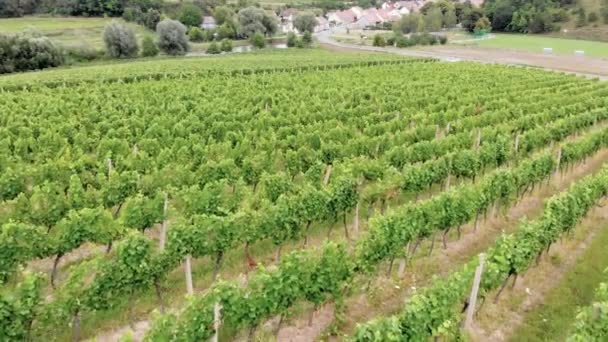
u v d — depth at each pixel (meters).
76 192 14.09
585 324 8.54
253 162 17.38
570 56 80.56
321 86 38.62
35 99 29.34
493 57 79.00
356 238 14.70
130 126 23.09
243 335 9.89
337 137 22.19
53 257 13.09
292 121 25.38
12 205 13.20
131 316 10.52
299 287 9.62
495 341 10.17
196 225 11.27
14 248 10.84
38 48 66.38
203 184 16.55
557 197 13.53
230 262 12.96
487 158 18.73
